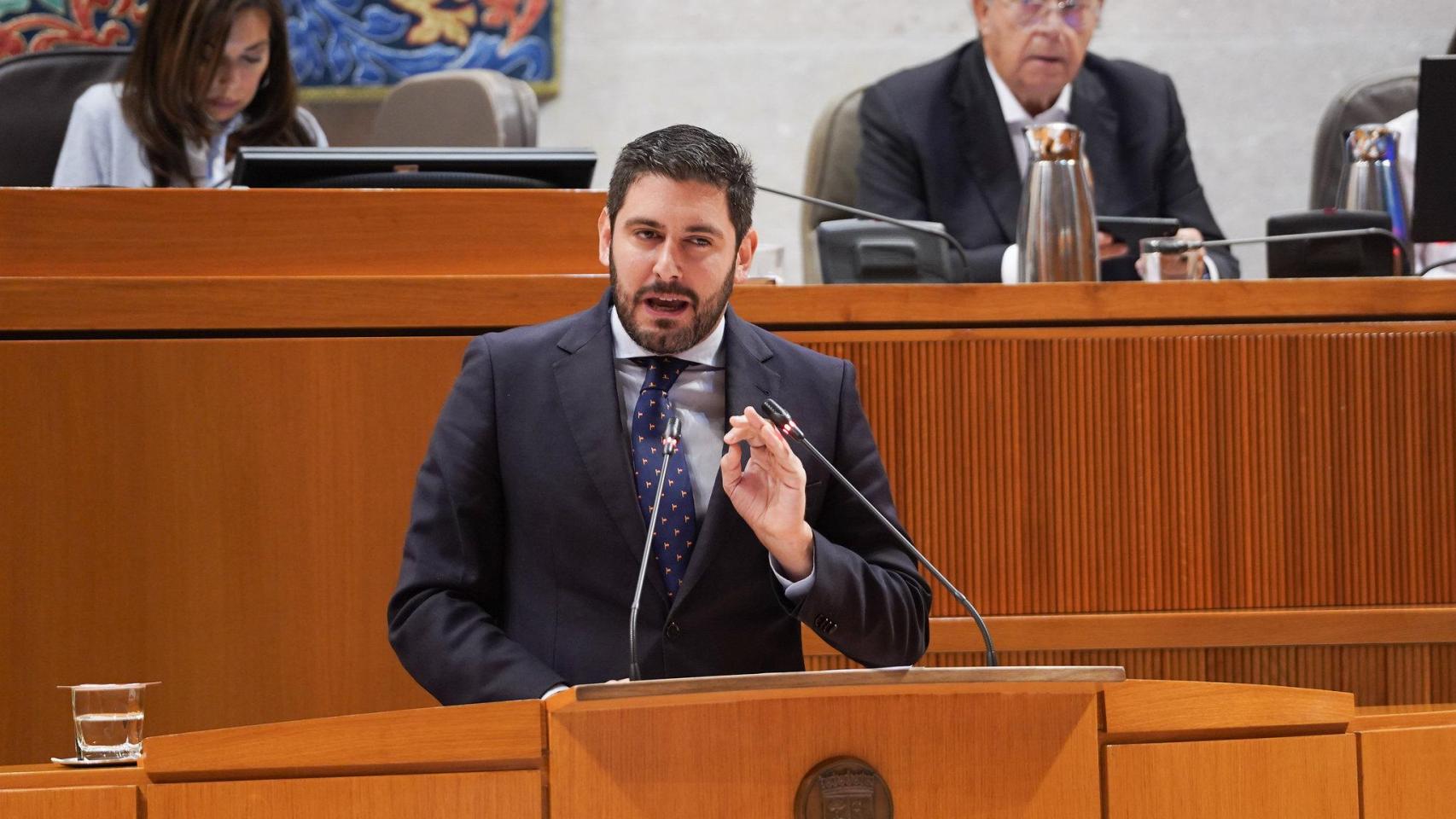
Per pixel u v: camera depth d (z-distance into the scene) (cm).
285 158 902
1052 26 1294
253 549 834
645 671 665
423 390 847
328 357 841
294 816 555
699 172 655
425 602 669
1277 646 903
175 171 1203
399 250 873
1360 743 621
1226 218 1753
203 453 832
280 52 1230
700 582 668
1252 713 598
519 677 632
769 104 1741
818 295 879
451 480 689
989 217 1298
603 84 1720
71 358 825
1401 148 1320
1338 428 905
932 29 1748
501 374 705
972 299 888
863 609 644
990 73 1327
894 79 1349
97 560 824
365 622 840
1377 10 1753
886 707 549
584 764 544
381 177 906
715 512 670
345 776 559
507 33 1689
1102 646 891
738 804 543
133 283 830
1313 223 1033
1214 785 587
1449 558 909
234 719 831
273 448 837
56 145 1294
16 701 818
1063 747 562
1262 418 902
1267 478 901
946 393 889
